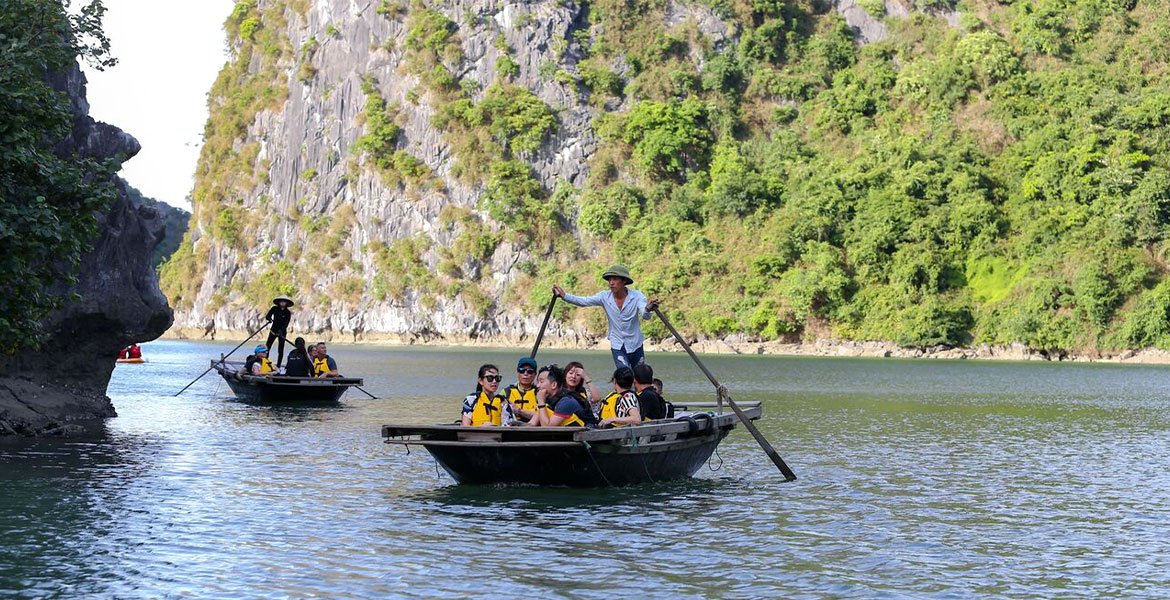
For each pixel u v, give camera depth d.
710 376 24.17
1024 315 135.88
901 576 15.30
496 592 14.23
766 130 182.25
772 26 187.25
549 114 181.50
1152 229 140.62
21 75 24.52
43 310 26.77
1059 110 162.38
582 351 148.25
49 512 18.92
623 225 174.12
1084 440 33.25
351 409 41.41
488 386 22.03
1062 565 16.05
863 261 150.62
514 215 177.12
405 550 16.50
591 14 192.50
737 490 22.31
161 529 17.75
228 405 41.75
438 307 176.75
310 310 189.00
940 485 23.38
